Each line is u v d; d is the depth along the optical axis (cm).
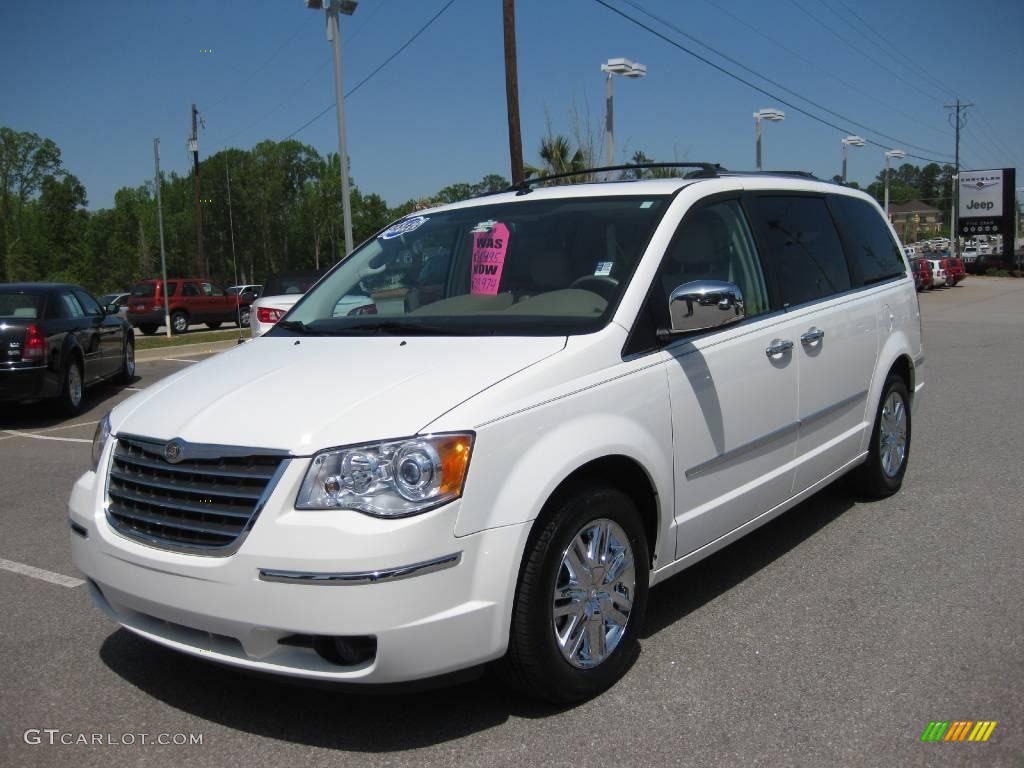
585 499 329
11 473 772
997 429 816
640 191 428
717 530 407
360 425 299
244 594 289
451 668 295
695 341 391
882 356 559
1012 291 3741
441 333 376
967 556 484
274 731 325
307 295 472
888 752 300
